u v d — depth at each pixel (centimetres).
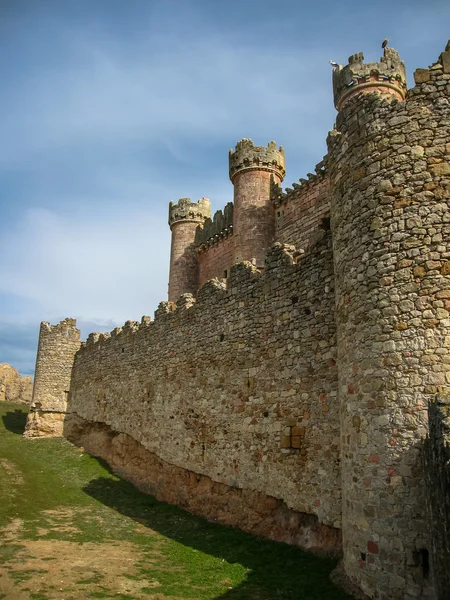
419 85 1251
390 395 1130
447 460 797
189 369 2448
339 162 1400
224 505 1997
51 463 3266
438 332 1108
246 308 2084
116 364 3400
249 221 3328
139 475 2766
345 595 1161
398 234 1197
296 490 1662
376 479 1119
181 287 4234
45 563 1456
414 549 1030
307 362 1723
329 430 1591
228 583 1352
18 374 7025
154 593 1270
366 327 1214
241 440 1969
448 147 1194
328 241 1733
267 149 3422
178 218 4403
